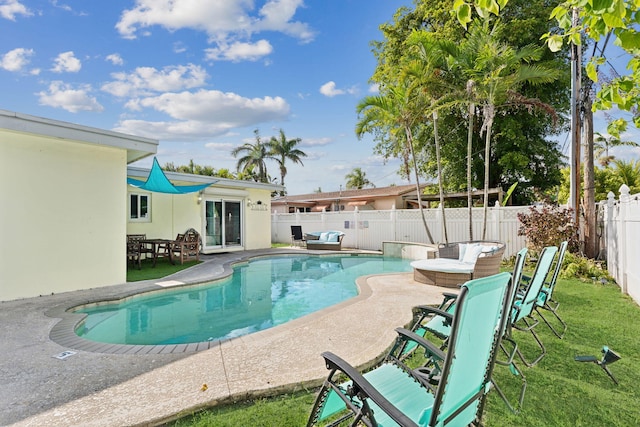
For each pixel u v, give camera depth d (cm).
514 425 249
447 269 716
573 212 1013
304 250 1612
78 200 734
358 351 378
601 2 159
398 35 1814
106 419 254
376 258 1472
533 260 933
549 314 527
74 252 726
